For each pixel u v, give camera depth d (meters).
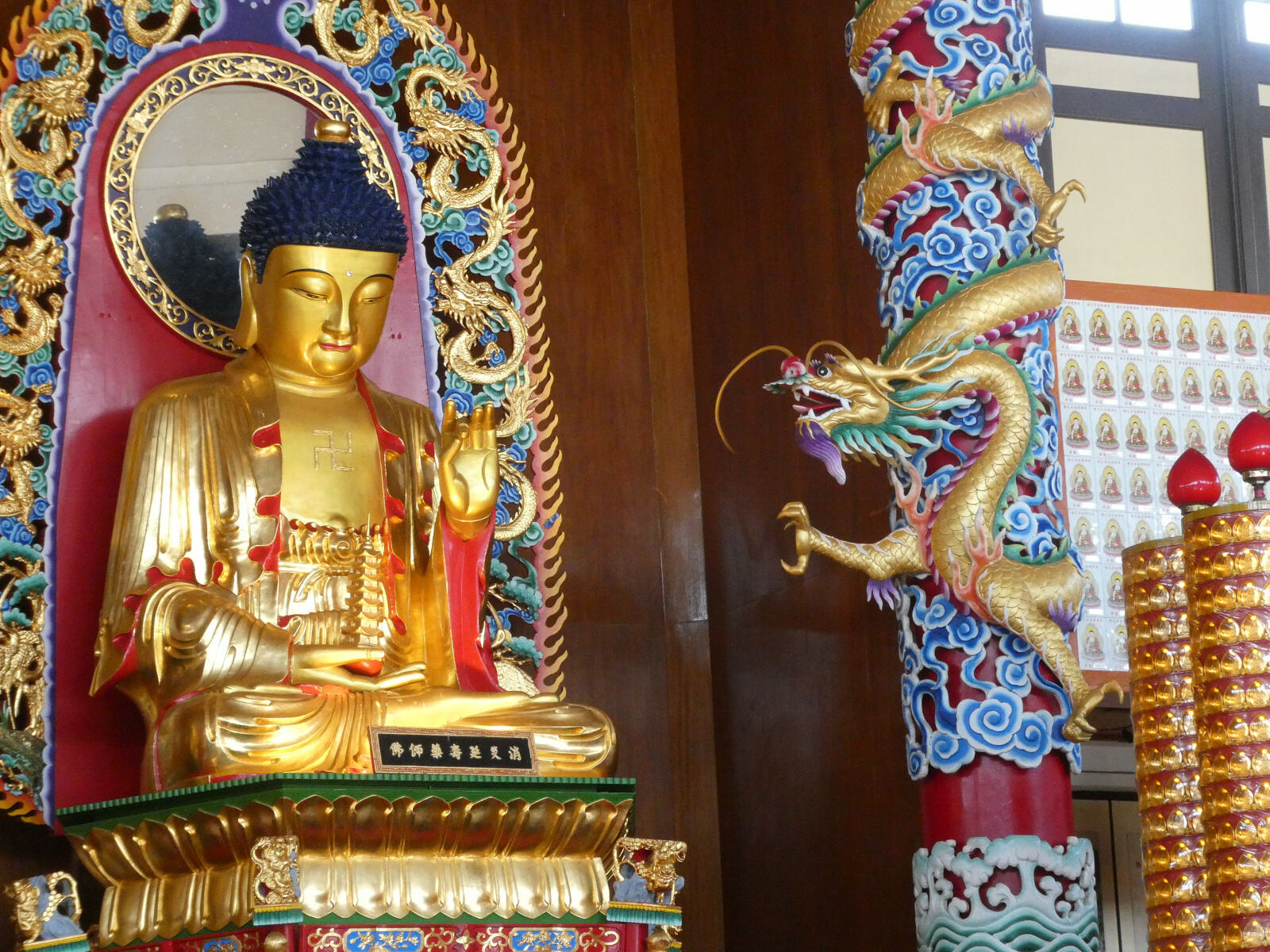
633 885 5.84
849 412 6.27
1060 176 8.36
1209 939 5.24
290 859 5.21
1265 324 8.02
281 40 7.47
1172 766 5.38
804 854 7.66
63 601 6.55
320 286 6.60
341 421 6.77
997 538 6.15
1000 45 6.51
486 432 6.74
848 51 7.00
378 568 6.64
